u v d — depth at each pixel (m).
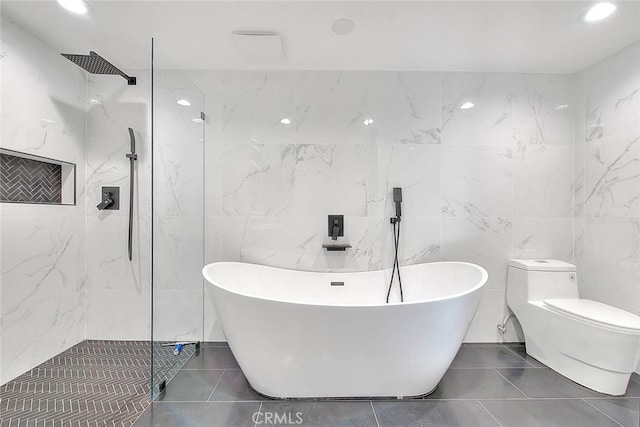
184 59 2.04
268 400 1.52
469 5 1.53
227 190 2.19
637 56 1.81
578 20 1.63
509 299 2.17
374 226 2.21
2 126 1.65
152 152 1.61
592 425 1.36
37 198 1.94
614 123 1.93
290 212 2.20
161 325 1.71
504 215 2.21
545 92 2.21
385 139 2.20
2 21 1.63
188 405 1.49
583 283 2.13
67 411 1.44
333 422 1.37
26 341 1.78
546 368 1.85
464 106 2.21
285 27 1.71
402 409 1.46
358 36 1.79
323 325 1.36
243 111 2.19
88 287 2.21
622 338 1.51
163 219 1.73
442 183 2.21
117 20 1.65
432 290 2.11
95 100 2.21
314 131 2.20
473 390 1.62
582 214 2.14
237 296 1.42
